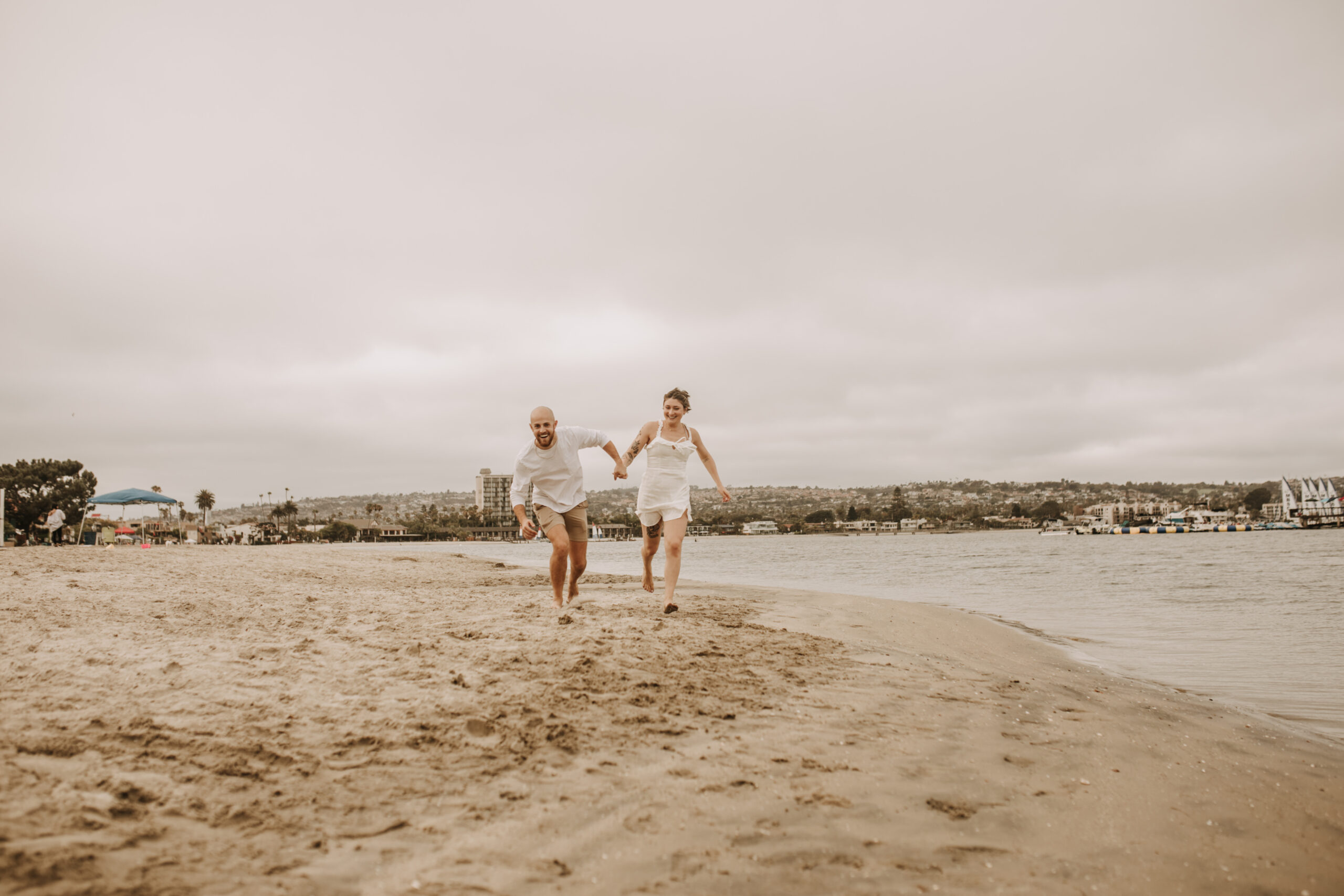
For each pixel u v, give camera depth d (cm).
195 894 174
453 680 377
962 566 2808
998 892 207
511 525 18112
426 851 210
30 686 317
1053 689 482
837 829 243
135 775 234
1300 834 257
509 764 278
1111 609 1127
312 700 331
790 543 10862
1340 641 766
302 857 200
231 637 467
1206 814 272
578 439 693
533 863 208
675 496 689
